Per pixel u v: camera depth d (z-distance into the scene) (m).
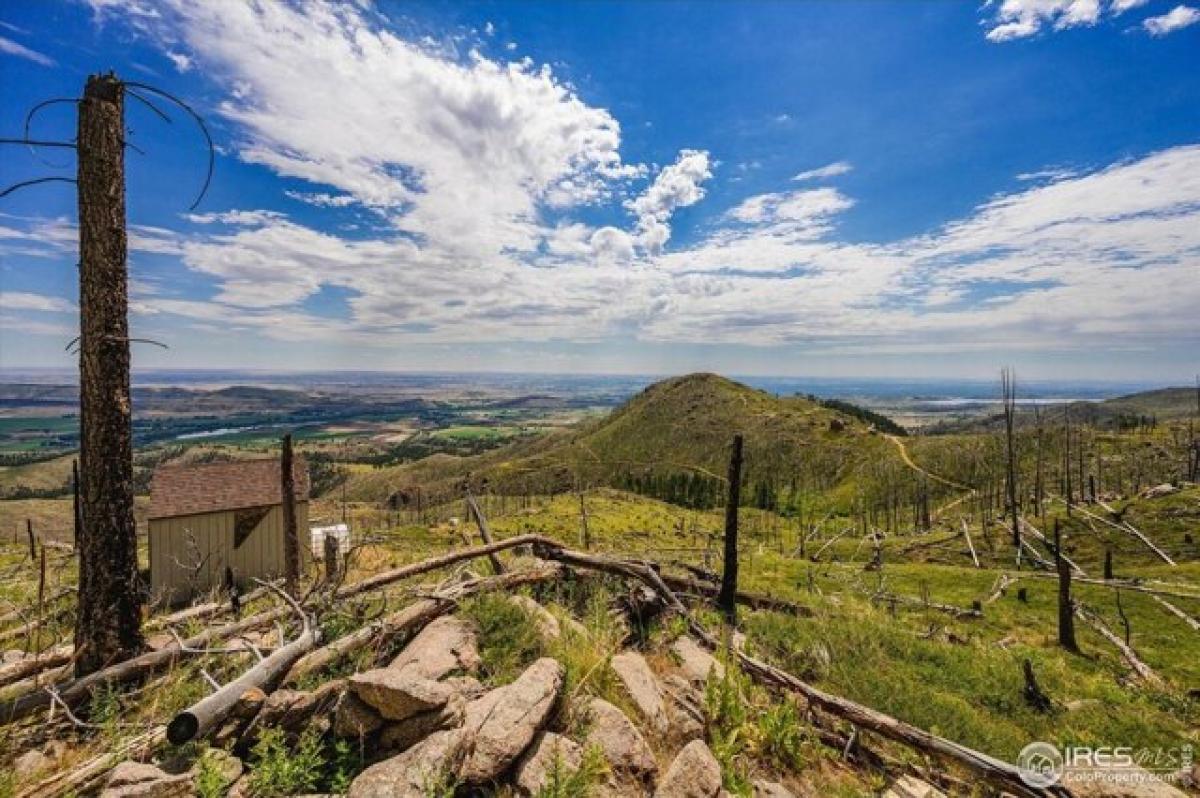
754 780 6.76
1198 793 9.76
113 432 6.83
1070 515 80.69
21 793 4.64
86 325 6.71
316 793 4.82
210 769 4.51
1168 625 38.66
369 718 5.43
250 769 5.05
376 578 9.78
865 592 40.50
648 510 127.88
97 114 6.68
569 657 7.66
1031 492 112.50
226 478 26.70
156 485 25.44
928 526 104.25
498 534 63.12
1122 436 145.38
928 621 35.12
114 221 6.82
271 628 8.64
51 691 6.00
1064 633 29.03
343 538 29.14
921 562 73.75
